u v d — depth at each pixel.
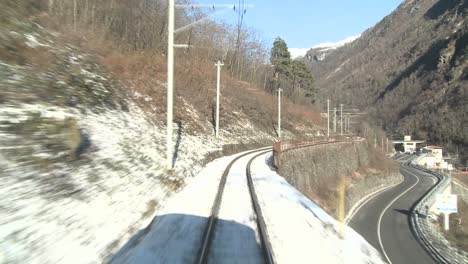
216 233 12.58
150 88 39.34
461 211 63.94
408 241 43.28
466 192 97.12
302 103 132.38
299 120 106.75
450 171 131.00
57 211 10.94
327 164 60.16
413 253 39.09
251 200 17.83
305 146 49.84
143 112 32.53
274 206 17.30
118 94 30.41
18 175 11.39
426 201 64.00
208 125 50.84
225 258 10.53
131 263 9.63
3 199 9.95
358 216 56.09
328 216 17.95
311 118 120.38
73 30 34.56
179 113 43.78
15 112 14.65
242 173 27.11
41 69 20.31
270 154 46.75
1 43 18.47
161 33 58.19
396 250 40.03
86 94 23.92
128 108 29.83
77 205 11.97
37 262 8.52
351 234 15.91
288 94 126.12
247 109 74.56
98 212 12.33
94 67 30.59
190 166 26.97
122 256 10.18
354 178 73.19
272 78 120.44
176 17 60.97
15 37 19.95
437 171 119.50
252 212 15.62
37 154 12.98
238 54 101.56
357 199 66.19
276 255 11.05
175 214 14.59
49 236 9.65
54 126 14.54
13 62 18.39
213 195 18.45
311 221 15.63
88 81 25.84
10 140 12.71
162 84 43.78
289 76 126.81
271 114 86.75
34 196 10.92
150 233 12.18
